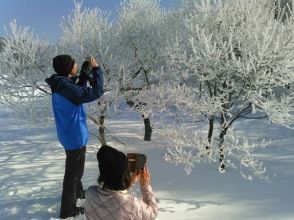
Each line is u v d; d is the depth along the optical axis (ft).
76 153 15.34
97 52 25.79
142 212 6.88
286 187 18.16
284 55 19.26
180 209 16.35
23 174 21.98
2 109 44.98
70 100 14.78
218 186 18.70
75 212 15.88
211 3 23.47
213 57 19.56
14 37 25.93
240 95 20.77
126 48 27.81
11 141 30.40
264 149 25.23
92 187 7.09
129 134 31.09
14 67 25.73
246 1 21.48
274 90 22.94
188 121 32.17
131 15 29.22
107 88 25.16
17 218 16.21
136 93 26.35
